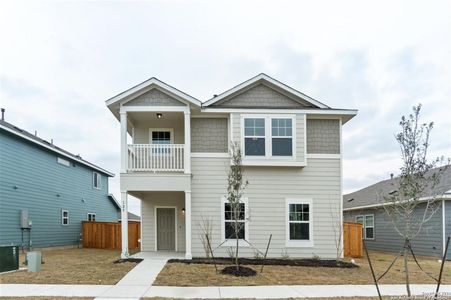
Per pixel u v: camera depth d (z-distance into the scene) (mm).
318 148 13078
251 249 12461
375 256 15508
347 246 14547
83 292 7141
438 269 11000
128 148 12266
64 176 19438
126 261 10953
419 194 6457
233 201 9883
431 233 15273
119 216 30047
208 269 9734
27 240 15664
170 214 14453
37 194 16625
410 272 10195
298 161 12586
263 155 12555
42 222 16969
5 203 14188
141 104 12297
